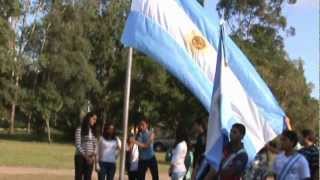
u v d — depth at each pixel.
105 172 16.50
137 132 17.59
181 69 11.02
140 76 61.38
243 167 9.07
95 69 70.12
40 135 73.62
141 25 11.38
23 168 26.52
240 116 10.09
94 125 16.12
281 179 9.26
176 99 58.72
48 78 65.12
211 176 9.59
